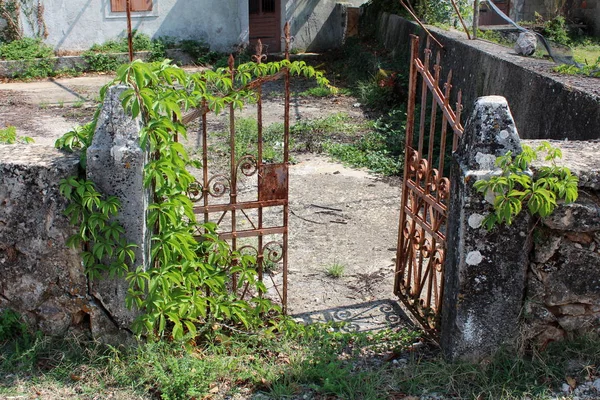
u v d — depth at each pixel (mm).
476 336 3770
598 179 3566
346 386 3715
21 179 3717
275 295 5066
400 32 13922
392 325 4617
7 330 4004
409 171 4660
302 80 15180
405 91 11906
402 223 4777
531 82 7266
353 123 10922
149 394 3701
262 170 4316
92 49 16750
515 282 3689
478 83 9211
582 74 7035
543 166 3570
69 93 13734
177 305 3920
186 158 3939
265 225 6633
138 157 3643
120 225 3736
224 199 7375
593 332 3846
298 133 10172
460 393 3693
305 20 18812
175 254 4016
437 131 9438
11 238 3832
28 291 3934
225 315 4359
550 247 3650
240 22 17844
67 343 3986
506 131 3539
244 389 3781
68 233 3791
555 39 15609
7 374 3820
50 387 3709
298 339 4305
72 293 3908
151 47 16969
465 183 3537
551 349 3848
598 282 3721
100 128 3660
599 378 3713
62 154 3869
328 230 6520
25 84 14820
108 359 3891
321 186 7867
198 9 17422
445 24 13273
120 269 3766
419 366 3895
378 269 5633
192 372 3723
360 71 14766
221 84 4180
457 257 3691
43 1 16156
